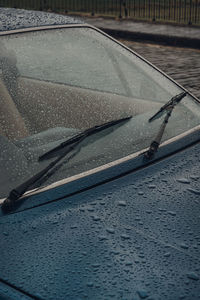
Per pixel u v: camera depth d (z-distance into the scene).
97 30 3.04
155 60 11.88
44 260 1.66
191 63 11.48
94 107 2.64
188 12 20.88
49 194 1.98
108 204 1.95
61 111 2.54
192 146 2.46
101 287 1.56
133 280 1.59
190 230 1.84
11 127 2.33
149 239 1.77
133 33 15.66
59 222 1.83
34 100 2.54
